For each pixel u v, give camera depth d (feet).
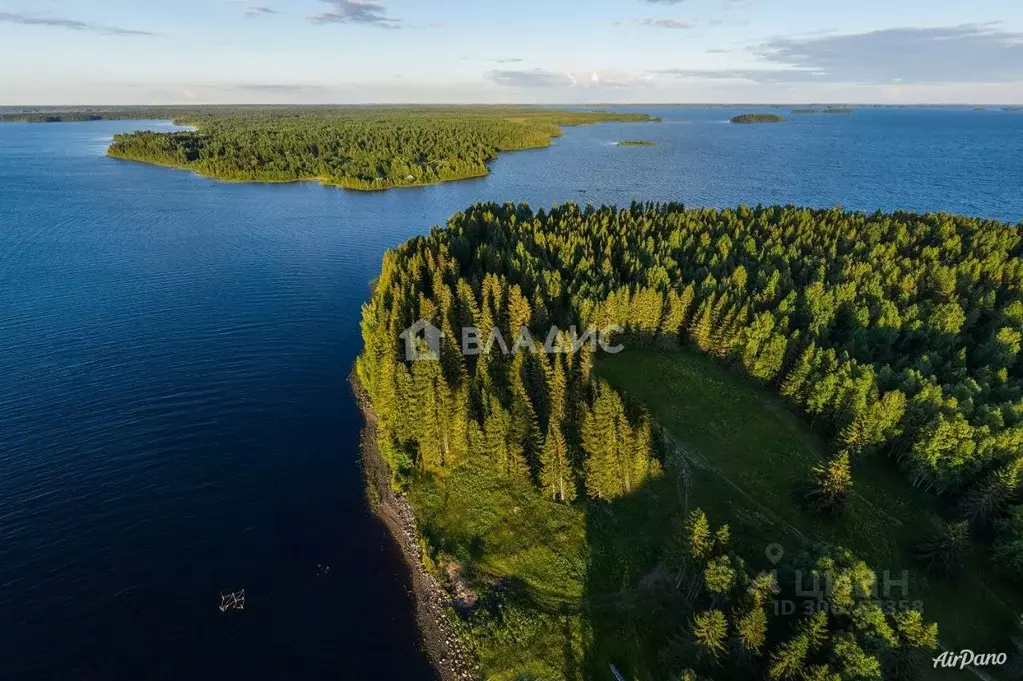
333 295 454.81
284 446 274.36
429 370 241.76
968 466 210.38
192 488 245.24
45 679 169.99
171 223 652.07
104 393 309.83
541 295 346.13
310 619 191.93
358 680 173.88
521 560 205.87
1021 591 183.21
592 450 220.64
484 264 426.10
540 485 232.73
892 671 140.26
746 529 210.59
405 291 353.31
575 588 194.49
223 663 176.76
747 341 303.27
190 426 285.02
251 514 233.55
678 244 434.30
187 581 203.10
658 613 183.52
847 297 329.93
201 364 343.26
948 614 178.60
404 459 246.88
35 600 192.85
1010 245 423.23
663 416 273.75
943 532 190.29
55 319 395.96
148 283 468.75
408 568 212.23
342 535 225.35
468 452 252.83
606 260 388.16
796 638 138.92
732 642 149.28
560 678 169.58
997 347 280.31
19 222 630.74
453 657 179.63
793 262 397.39
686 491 229.25
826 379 254.06
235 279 483.92
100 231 608.60
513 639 180.75
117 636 183.01
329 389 323.37
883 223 476.54
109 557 210.38
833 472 207.82
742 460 245.65
